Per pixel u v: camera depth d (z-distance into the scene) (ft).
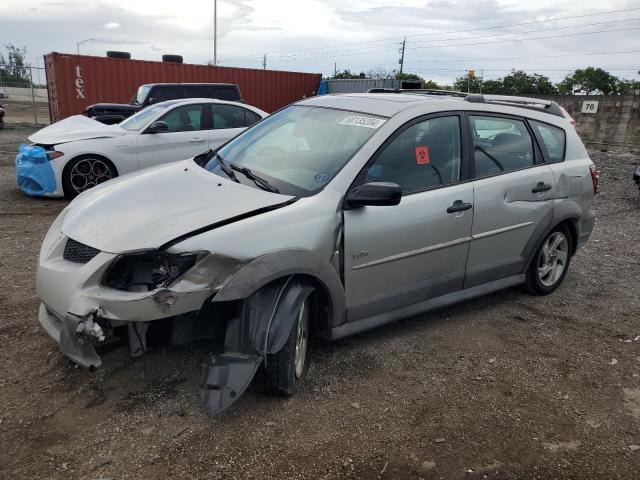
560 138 15.81
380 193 10.48
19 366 10.98
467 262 13.44
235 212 9.95
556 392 11.25
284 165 12.07
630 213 28.30
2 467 8.32
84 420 9.46
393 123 12.04
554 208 15.07
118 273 9.38
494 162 13.87
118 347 11.66
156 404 9.97
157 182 11.63
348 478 8.53
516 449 9.44
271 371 9.91
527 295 16.30
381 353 12.40
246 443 9.14
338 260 10.90
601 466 9.12
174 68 60.59
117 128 28.37
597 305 15.83
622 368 12.32
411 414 10.23
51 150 25.85
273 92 68.80
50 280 9.79
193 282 9.12
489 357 12.54
